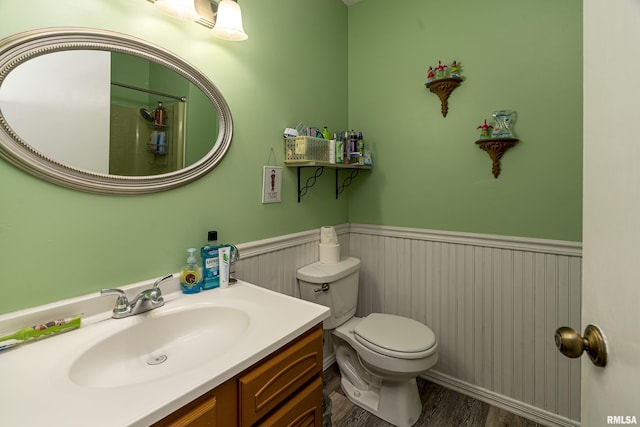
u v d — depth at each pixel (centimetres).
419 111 191
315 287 169
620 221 45
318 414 103
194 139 124
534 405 161
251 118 149
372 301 215
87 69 96
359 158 192
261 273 157
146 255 112
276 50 161
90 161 97
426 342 151
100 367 86
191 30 122
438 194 186
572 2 146
